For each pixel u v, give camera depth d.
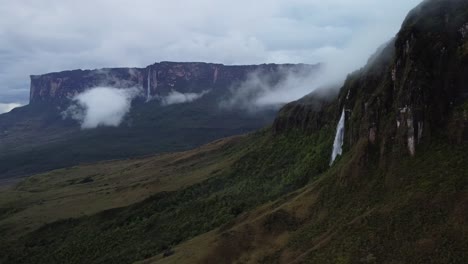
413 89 110.19
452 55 112.62
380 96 122.38
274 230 118.56
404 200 98.12
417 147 106.94
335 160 145.12
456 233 85.69
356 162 117.12
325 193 120.06
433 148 104.38
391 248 90.88
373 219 99.06
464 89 108.81
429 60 114.31
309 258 99.88
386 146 112.94
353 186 113.94
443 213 90.25
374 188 108.19
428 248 86.44
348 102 152.62
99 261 172.62
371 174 112.31
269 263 108.31
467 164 95.88
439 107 108.56
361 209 105.44
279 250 110.88
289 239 112.81
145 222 195.38
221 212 168.25
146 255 158.25
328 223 109.38
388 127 115.00
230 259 116.06
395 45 123.12
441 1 121.69
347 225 102.56
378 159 113.88
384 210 99.56
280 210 123.31
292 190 157.88
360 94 146.75
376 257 90.94
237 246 118.38
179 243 158.00
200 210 184.00
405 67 117.00
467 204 88.31
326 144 171.25
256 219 124.88
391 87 120.38
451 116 106.75
